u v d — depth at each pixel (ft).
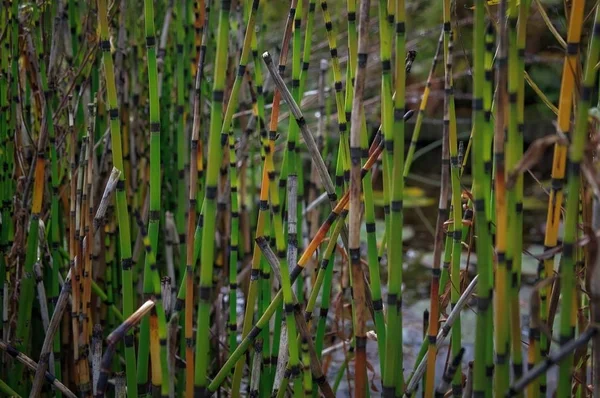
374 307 4.10
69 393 4.47
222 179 5.63
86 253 4.39
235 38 5.85
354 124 3.88
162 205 5.54
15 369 4.71
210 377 5.22
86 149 4.40
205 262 3.90
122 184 4.14
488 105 4.08
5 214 4.78
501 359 3.85
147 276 4.19
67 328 4.89
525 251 4.10
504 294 3.82
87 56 4.78
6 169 4.76
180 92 4.95
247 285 6.17
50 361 4.67
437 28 10.48
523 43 3.84
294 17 4.27
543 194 11.75
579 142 3.69
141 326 4.21
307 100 7.72
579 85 4.02
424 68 12.66
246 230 6.16
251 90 5.14
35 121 5.02
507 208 3.81
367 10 3.83
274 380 4.51
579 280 4.27
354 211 3.93
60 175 4.97
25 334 4.71
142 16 5.52
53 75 4.83
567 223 3.76
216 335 5.20
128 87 5.25
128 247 4.18
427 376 4.12
